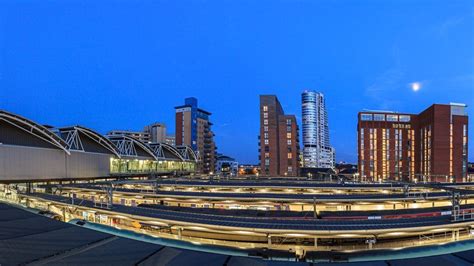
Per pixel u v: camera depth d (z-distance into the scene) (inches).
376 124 6250.0
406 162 6186.0
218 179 3590.1
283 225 1096.2
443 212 1478.8
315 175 5851.4
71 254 434.3
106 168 3518.7
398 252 863.7
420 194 2065.7
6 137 2409.0
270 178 3905.0
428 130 5659.5
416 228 1063.0
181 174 5423.2
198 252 451.5
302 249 994.7
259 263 413.7
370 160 6186.0
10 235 529.3
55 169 2787.9
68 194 2240.4
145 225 1277.1
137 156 4254.4
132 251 448.5
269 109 4975.4
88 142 3405.5
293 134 5049.2
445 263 413.7
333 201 1847.9
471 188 2746.1
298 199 1849.2
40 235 530.6
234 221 1159.0
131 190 2255.2
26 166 2511.1
